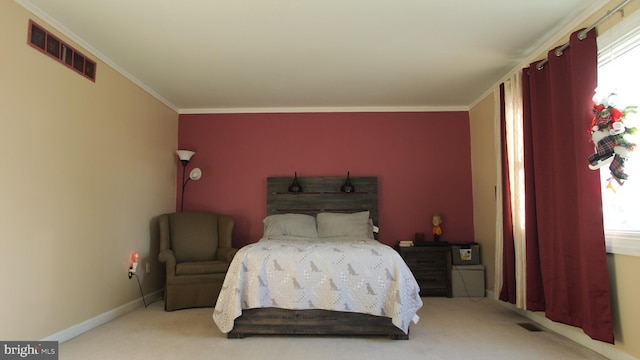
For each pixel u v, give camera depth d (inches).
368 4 99.3
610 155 88.0
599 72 101.7
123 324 127.7
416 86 163.3
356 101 184.9
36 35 101.2
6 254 91.4
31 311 98.4
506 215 139.5
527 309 122.2
